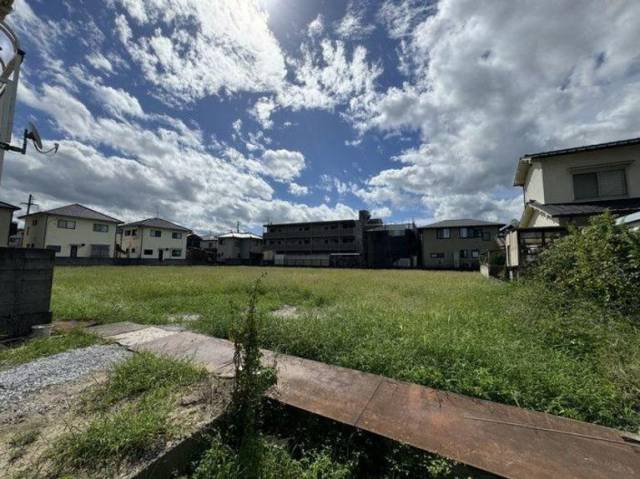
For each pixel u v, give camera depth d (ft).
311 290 26.55
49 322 12.34
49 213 76.18
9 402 6.39
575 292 14.93
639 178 29.35
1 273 11.02
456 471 4.80
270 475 4.75
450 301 19.11
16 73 13.42
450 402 6.68
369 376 8.08
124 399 6.54
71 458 4.60
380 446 5.70
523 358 8.22
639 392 6.58
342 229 115.44
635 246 12.89
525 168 38.63
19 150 13.20
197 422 5.64
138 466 4.53
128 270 53.78
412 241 108.27
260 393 5.99
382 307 16.75
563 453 4.98
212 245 149.59
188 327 13.67
